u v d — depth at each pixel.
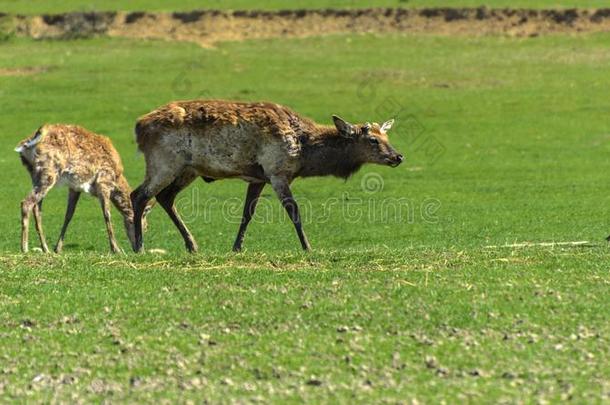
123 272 49.19
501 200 96.50
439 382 35.94
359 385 35.88
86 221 88.56
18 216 90.62
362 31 188.88
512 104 143.38
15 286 46.97
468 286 45.47
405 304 43.12
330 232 82.38
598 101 144.25
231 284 46.78
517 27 187.75
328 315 42.19
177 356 38.81
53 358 39.09
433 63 167.38
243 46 180.75
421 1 197.38
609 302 43.19
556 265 49.25
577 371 36.53
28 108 139.50
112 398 35.53
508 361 37.50
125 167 112.25
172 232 82.12
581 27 186.75
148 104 141.88
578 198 96.75
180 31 189.12
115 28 190.50
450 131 130.12
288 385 36.09
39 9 198.25
